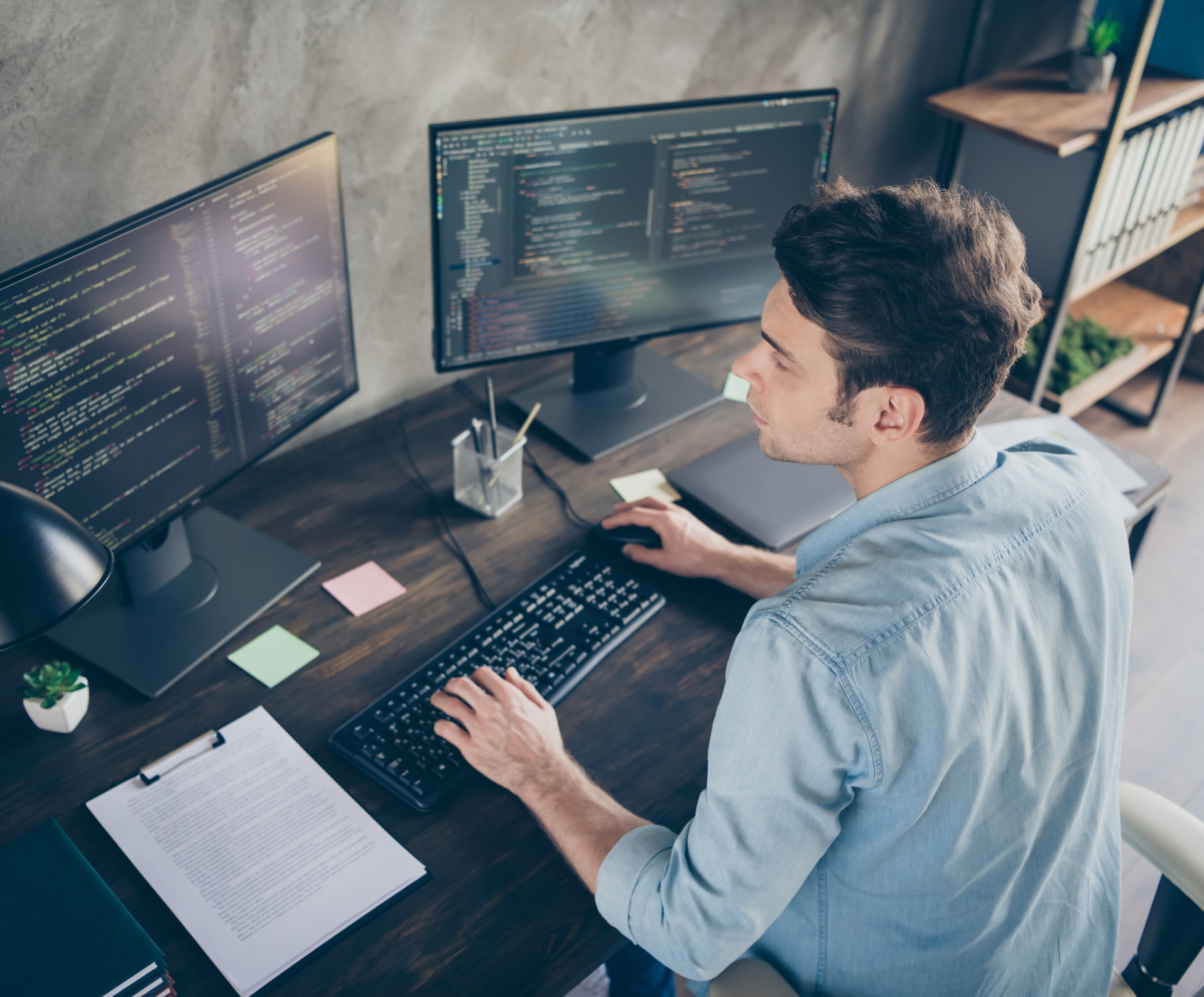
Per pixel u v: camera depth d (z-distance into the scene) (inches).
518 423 68.6
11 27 46.4
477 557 57.9
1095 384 109.1
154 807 43.5
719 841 33.7
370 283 66.9
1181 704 89.0
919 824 32.9
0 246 50.4
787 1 79.1
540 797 42.5
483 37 63.9
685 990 69.0
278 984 37.8
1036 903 37.2
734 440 66.9
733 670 33.7
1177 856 42.5
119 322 43.9
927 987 36.8
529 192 58.9
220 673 50.3
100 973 34.3
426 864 42.1
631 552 56.9
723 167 63.1
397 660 51.4
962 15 94.2
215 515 59.5
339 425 69.9
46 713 46.0
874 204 31.7
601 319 65.6
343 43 58.2
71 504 45.1
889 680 31.2
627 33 71.0
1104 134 87.3
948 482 34.7
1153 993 45.6
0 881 37.2
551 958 39.1
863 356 31.9
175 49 52.2
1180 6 96.2
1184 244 119.7
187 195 44.9
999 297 31.3
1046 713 34.3
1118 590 36.9
